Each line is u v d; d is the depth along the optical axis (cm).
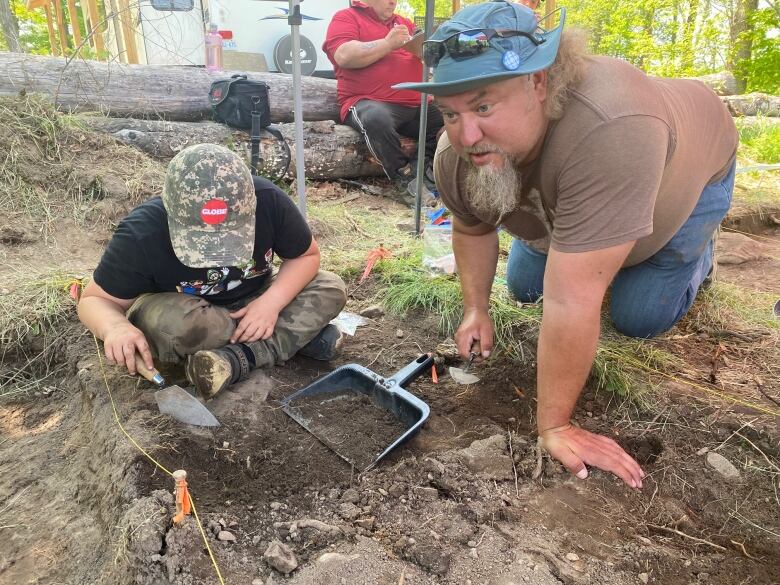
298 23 303
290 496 172
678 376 241
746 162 663
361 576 144
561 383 177
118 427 188
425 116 378
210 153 184
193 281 206
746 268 387
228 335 212
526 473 187
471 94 151
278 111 509
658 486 188
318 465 185
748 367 251
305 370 236
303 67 585
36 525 176
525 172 180
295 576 142
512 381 238
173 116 467
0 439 215
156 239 191
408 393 214
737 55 1348
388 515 166
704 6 1295
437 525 162
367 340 268
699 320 289
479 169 171
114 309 202
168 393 198
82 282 280
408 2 1311
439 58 154
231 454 183
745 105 860
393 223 430
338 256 351
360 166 522
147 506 154
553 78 156
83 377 221
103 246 333
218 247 181
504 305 281
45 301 264
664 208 200
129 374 220
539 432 190
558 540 163
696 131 196
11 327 249
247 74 497
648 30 1325
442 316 279
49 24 802
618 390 226
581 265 160
